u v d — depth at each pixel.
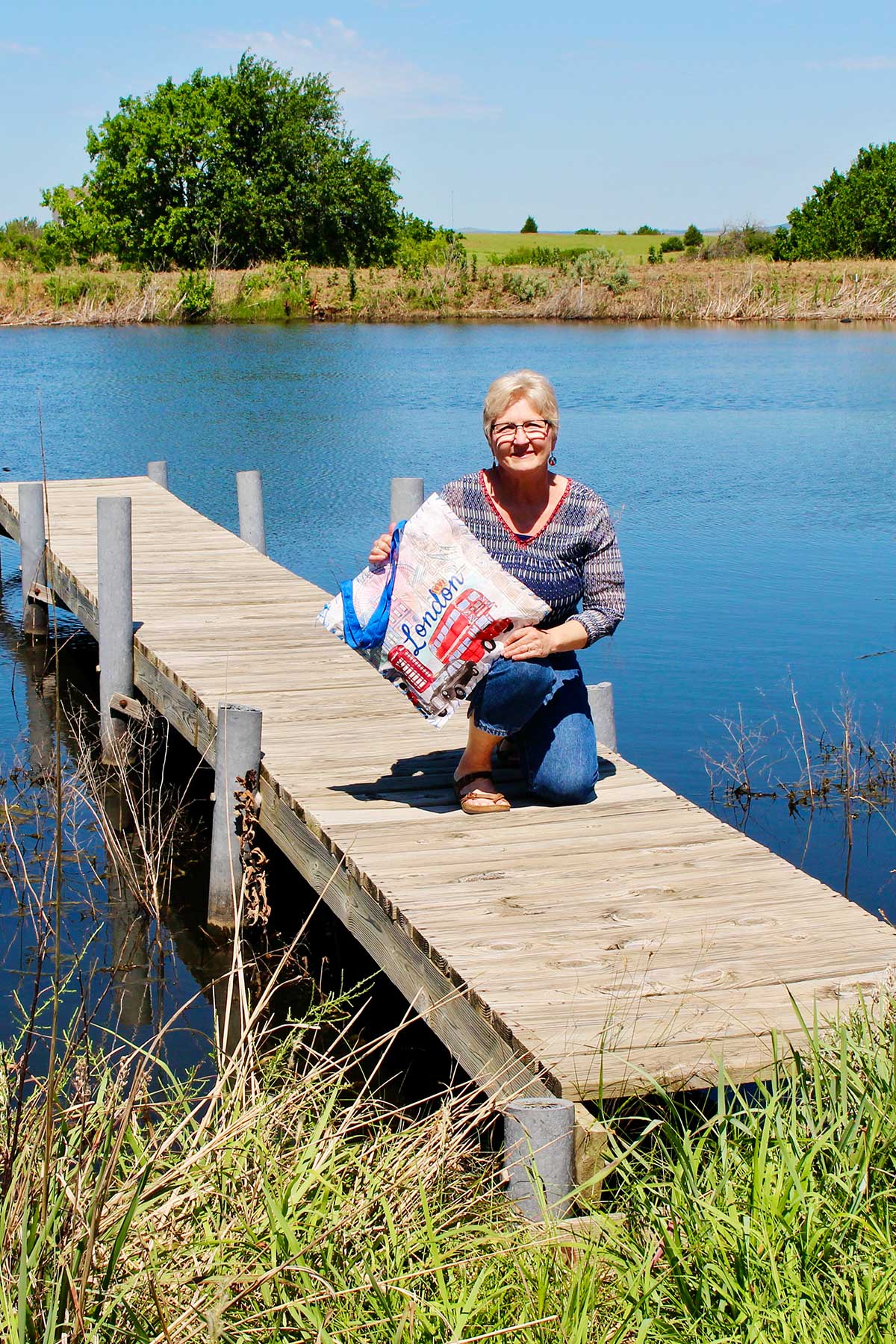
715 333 37.72
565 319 43.25
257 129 56.44
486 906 4.51
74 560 10.23
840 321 42.09
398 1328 2.75
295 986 5.78
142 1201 3.05
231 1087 3.75
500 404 4.86
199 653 7.98
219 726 6.14
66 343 33.84
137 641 8.35
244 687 7.30
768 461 18.55
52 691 10.08
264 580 9.98
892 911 6.46
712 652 10.45
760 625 11.15
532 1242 3.05
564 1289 2.92
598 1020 3.78
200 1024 5.42
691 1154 3.24
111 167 54.16
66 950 6.04
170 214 53.94
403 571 4.94
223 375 27.19
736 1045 3.67
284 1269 2.85
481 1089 3.70
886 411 23.06
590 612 5.04
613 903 4.56
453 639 4.91
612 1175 3.54
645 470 17.83
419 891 4.63
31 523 11.16
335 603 5.12
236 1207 3.13
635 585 12.45
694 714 9.15
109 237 54.00
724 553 13.61
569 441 19.94
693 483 17.06
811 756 8.40
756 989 3.97
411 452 18.61
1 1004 5.44
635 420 21.95
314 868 5.38
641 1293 2.88
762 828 7.44
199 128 54.12
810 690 9.58
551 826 5.27
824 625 11.14
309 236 57.12
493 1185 3.42
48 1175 2.71
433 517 4.92
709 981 4.01
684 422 21.86
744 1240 2.89
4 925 6.24
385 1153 3.44
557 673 5.34
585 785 5.42
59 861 2.71
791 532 14.50
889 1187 3.13
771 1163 3.12
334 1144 3.32
